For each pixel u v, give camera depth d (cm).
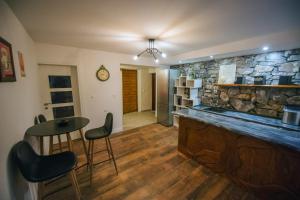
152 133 397
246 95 300
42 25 184
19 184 127
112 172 226
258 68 279
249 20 167
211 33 213
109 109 382
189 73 434
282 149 153
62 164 139
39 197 176
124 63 388
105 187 195
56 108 322
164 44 278
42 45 273
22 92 160
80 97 331
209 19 165
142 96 686
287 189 153
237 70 313
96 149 303
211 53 298
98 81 353
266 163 167
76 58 315
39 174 123
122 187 195
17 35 159
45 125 179
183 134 273
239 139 189
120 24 181
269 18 162
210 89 375
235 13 150
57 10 145
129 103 654
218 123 212
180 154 282
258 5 134
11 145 118
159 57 416
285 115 211
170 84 448
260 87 277
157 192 187
